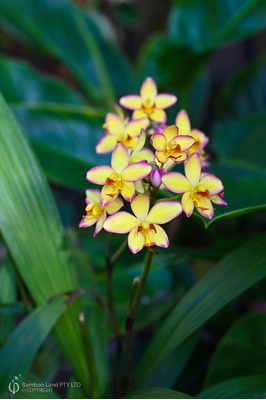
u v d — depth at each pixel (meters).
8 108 0.48
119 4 1.18
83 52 0.87
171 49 0.69
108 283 0.46
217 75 1.42
